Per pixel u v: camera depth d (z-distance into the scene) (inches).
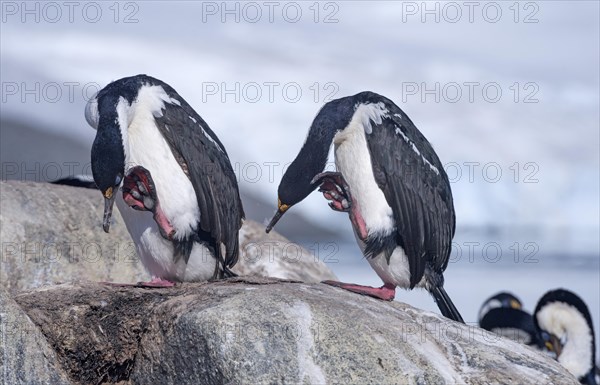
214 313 442.0
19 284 659.4
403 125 539.2
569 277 1254.9
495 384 438.0
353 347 436.1
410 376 432.5
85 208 709.9
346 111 527.2
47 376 459.5
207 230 519.5
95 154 494.6
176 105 518.6
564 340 820.0
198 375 444.5
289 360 429.4
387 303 505.0
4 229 666.8
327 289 500.1
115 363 481.7
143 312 478.9
